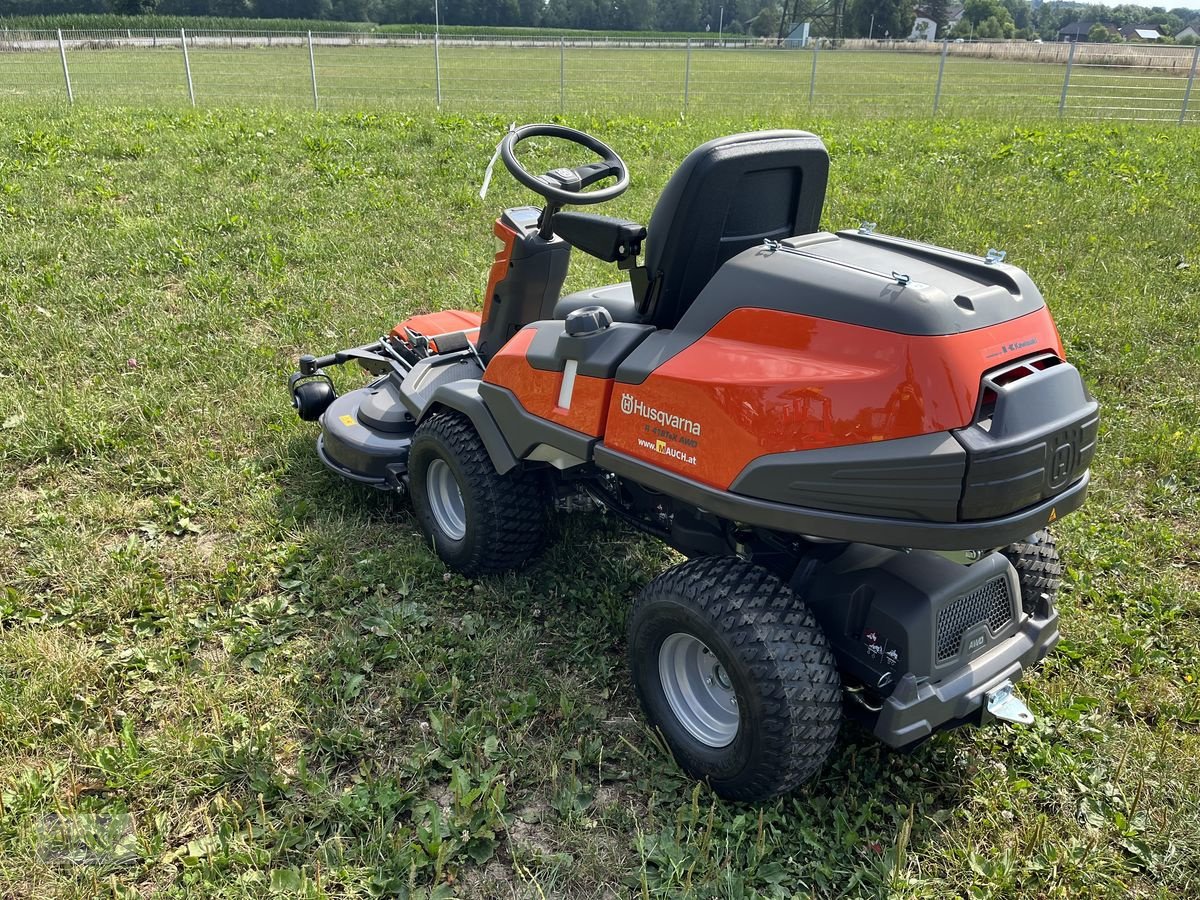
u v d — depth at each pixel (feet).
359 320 21.38
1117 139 49.11
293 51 162.81
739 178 9.53
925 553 9.29
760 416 8.31
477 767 9.75
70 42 153.89
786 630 8.50
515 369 11.10
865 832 9.28
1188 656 11.87
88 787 9.55
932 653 8.68
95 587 12.50
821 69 136.05
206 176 34.12
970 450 7.57
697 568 9.13
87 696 10.62
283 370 18.90
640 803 9.61
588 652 11.66
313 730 10.35
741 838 8.82
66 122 43.91
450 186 34.42
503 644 11.64
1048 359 8.55
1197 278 25.63
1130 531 14.56
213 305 21.89
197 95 73.82
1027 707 10.05
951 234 29.68
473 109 60.03
